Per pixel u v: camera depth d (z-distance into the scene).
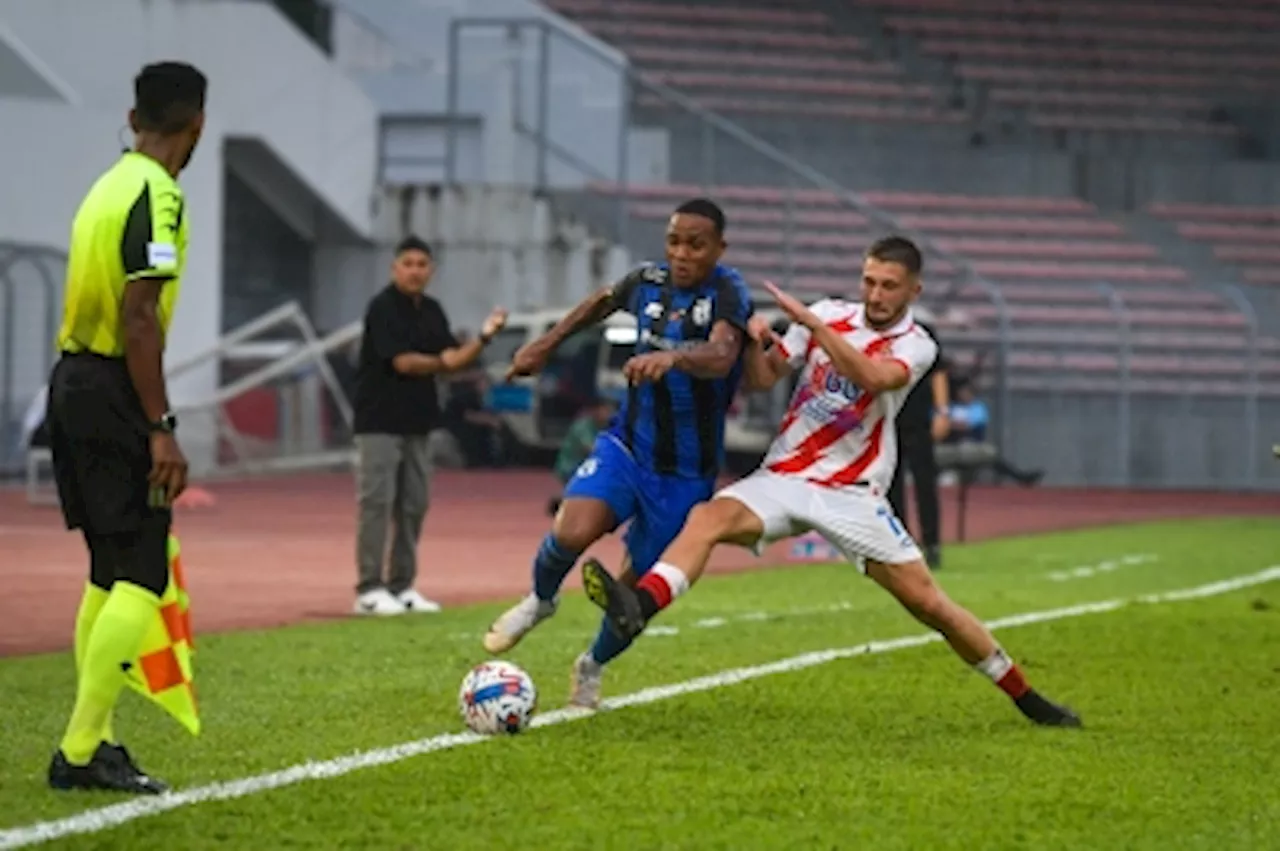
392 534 40.94
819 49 131.38
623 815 20.41
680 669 31.61
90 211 21.03
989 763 23.69
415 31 106.56
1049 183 127.00
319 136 98.50
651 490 26.14
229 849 18.73
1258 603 41.94
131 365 20.67
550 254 102.06
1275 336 118.25
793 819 20.41
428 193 101.25
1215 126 134.62
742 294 25.78
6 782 21.64
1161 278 119.94
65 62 90.94
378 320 39.94
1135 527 71.19
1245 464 110.44
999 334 102.62
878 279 25.89
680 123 122.81
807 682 30.16
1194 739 25.61
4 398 81.19
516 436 99.06
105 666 20.92
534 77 105.81
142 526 21.09
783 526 25.94
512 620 26.81
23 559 50.91
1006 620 39.19
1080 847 19.41
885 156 124.50
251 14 95.12
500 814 20.38
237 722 26.08
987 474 104.62
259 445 92.50
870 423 26.03
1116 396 108.00
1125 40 136.75
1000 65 133.38
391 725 25.86
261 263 101.81
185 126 21.42
